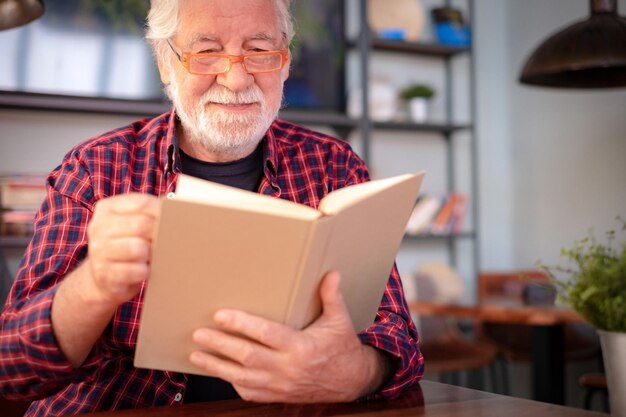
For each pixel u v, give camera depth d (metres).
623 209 3.83
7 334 1.08
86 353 1.08
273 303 0.92
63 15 3.24
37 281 1.19
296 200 1.49
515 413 1.03
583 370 3.86
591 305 1.42
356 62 4.08
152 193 1.40
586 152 4.04
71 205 1.32
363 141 3.79
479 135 4.50
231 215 0.82
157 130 1.48
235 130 1.35
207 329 0.92
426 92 4.09
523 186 4.46
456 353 3.27
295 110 3.82
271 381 0.95
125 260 0.90
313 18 3.86
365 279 1.08
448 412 1.04
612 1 2.42
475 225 4.21
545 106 4.29
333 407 1.08
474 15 4.50
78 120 3.41
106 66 3.32
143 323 0.91
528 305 2.84
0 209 3.00
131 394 1.29
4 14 1.93
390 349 1.13
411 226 3.99
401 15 4.04
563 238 4.19
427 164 4.34
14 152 3.28
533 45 4.38
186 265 0.86
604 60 2.32
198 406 1.09
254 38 1.33
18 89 3.16
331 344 0.97
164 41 1.39
